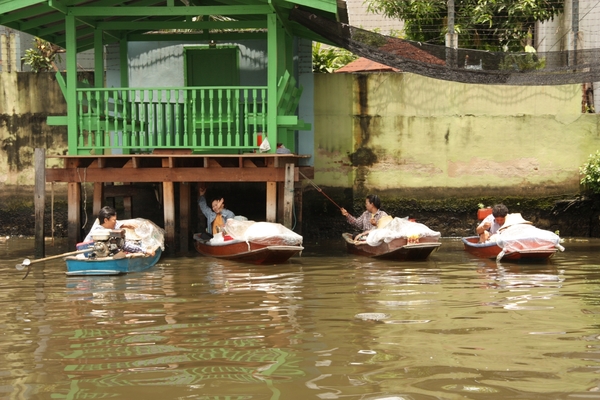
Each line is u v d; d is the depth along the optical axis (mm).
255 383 4785
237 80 14453
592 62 12078
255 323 6551
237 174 11656
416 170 14836
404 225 11055
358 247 11820
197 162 12117
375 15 20422
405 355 5449
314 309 7180
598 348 5621
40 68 18219
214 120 13977
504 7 15891
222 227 12117
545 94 14562
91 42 14875
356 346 5719
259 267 10406
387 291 8242
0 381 4875
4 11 11148
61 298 7898
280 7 11930
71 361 5340
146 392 4621
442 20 16219
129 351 5609
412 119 14797
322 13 12531
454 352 5527
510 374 4957
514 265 10508
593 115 14492
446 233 14859
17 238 15109
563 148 14578
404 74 14773
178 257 11672
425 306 7320
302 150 14867
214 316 6863
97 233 9664
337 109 14883
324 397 4500
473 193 14758
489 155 14711
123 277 9445
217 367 5164
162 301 7672
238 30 14539
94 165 11906
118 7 11734
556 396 4500
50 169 11828
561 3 16109
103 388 4707
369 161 14898
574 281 8938
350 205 14938
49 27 13648
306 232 14992
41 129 14984
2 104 15016
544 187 14633
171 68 14633
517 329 6270
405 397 4488
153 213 14742
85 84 12758
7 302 7668
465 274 9602
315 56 18641
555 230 14711
